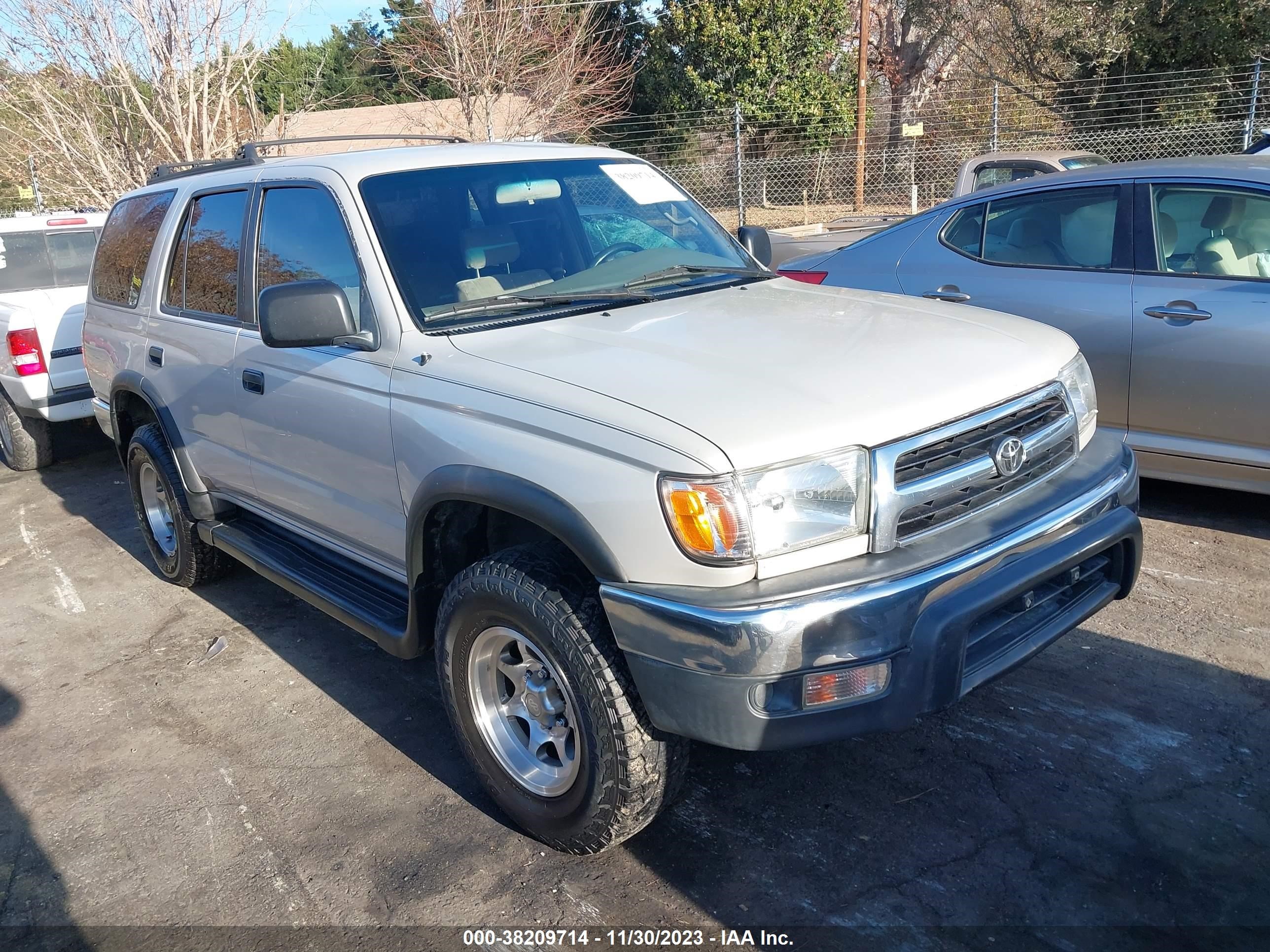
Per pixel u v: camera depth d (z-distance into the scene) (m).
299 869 2.99
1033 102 23.11
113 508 6.88
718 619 2.30
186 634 4.71
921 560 2.46
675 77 25.75
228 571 5.20
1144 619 4.04
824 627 2.33
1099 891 2.65
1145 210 4.85
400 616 3.44
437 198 3.51
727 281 3.75
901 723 2.44
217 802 3.36
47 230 8.50
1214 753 3.18
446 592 3.00
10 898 2.97
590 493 2.49
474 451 2.79
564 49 19.20
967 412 2.62
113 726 3.92
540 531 3.13
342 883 2.91
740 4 24.52
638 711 2.60
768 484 2.35
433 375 3.00
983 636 2.65
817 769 3.27
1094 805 2.99
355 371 3.27
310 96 15.48
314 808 3.29
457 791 3.33
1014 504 2.75
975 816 2.98
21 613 5.13
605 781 2.66
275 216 3.81
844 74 27.97
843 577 2.39
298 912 2.81
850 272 5.95
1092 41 20.45
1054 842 2.85
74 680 4.34
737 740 2.37
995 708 3.51
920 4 25.91
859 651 2.35
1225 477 4.64
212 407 4.19
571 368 2.78
